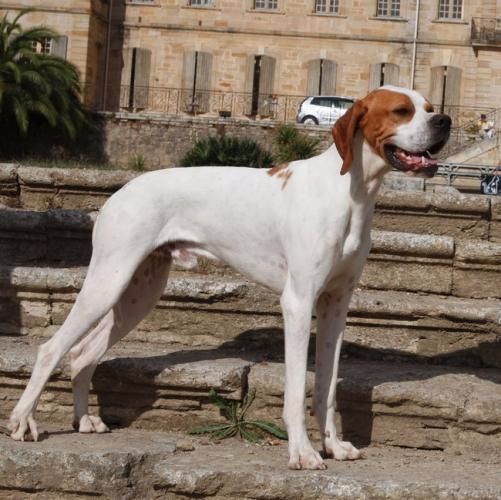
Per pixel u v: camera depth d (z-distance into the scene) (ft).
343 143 21.42
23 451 21.56
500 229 35.55
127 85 214.07
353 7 213.46
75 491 21.34
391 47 213.05
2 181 40.52
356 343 28.12
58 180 40.22
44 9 203.62
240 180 23.29
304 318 21.63
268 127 169.17
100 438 23.34
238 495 20.63
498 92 209.05
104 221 23.53
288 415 21.42
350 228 21.99
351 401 24.14
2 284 29.12
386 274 31.55
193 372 24.56
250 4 214.28
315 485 20.35
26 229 34.88
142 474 21.77
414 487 20.20
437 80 212.23
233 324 28.53
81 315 23.18
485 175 103.86
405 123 21.17
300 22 214.28
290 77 215.10
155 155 172.24
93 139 172.45
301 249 21.74
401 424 23.84
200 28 214.48
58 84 165.78
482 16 210.38
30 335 29.12
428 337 28.02
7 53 164.96
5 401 25.03
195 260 23.80
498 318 27.61
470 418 23.31
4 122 169.68
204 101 214.90
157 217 23.49
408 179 68.90
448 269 31.40
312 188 22.00
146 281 24.59
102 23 212.02
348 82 214.07
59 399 25.09
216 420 24.62
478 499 20.07
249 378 24.63
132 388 24.88
